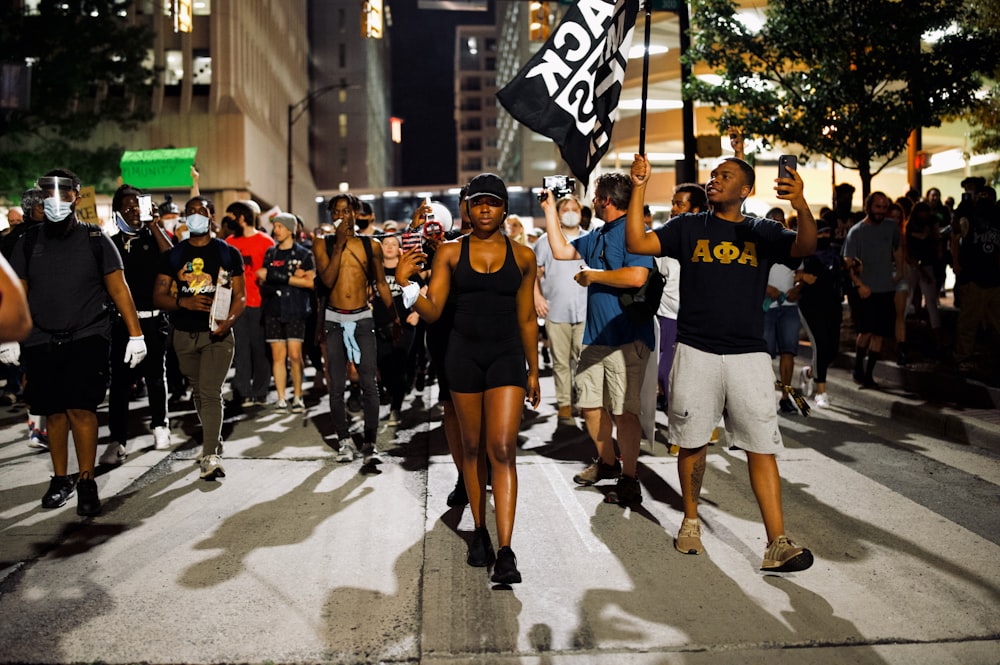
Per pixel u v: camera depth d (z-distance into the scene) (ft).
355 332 21.70
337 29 279.90
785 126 41.39
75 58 86.33
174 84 135.64
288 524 16.87
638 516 17.37
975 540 15.79
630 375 17.79
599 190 18.02
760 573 14.20
